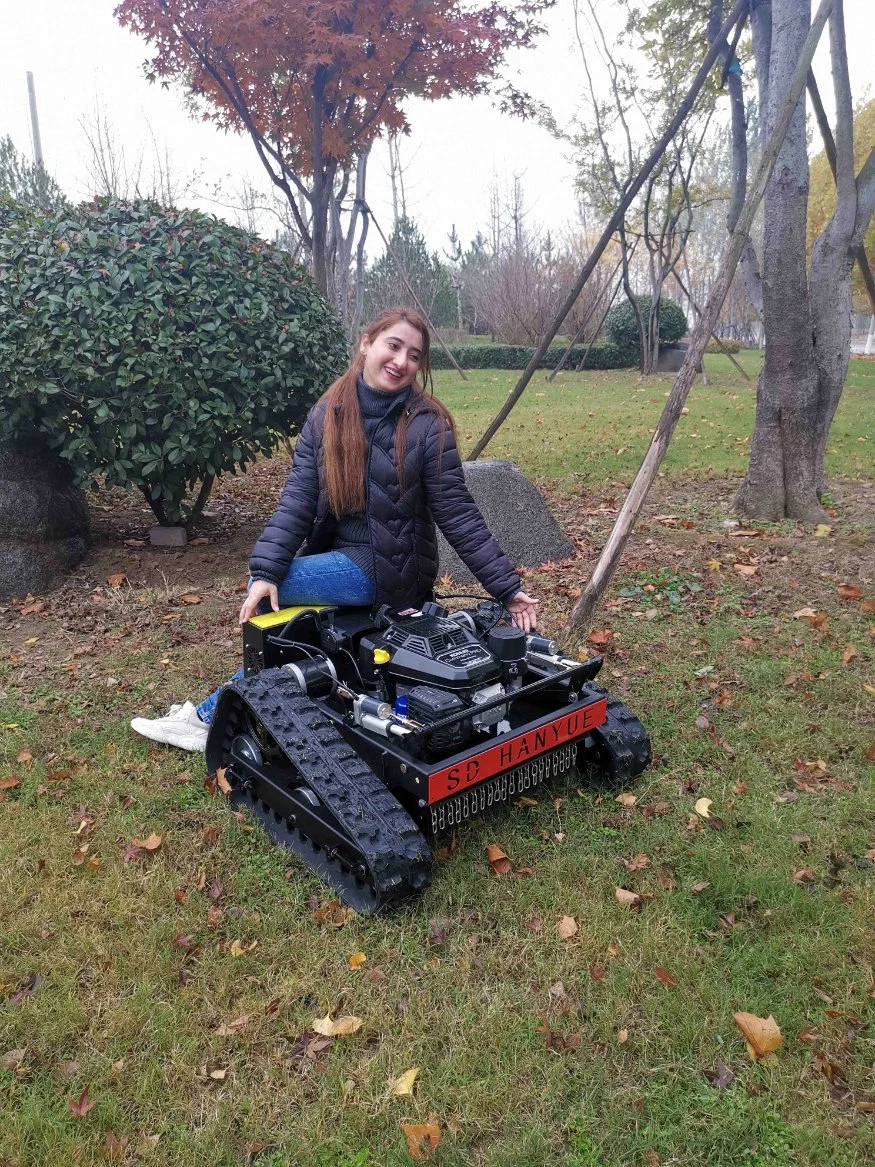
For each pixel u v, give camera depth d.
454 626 3.19
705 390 16.92
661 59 14.36
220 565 6.59
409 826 2.82
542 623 5.41
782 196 6.94
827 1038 2.39
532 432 12.55
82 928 2.82
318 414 3.41
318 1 7.76
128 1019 2.45
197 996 2.55
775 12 6.75
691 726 4.11
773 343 7.28
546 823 3.38
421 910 2.89
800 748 3.90
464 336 32.47
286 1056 2.36
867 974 2.59
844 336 7.55
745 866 3.09
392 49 8.41
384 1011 2.49
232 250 6.17
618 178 19.95
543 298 27.64
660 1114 2.18
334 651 3.37
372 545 3.38
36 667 4.93
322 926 2.83
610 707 3.62
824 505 7.89
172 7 7.87
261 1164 2.08
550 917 2.86
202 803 3.54
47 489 6.27
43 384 5.46
